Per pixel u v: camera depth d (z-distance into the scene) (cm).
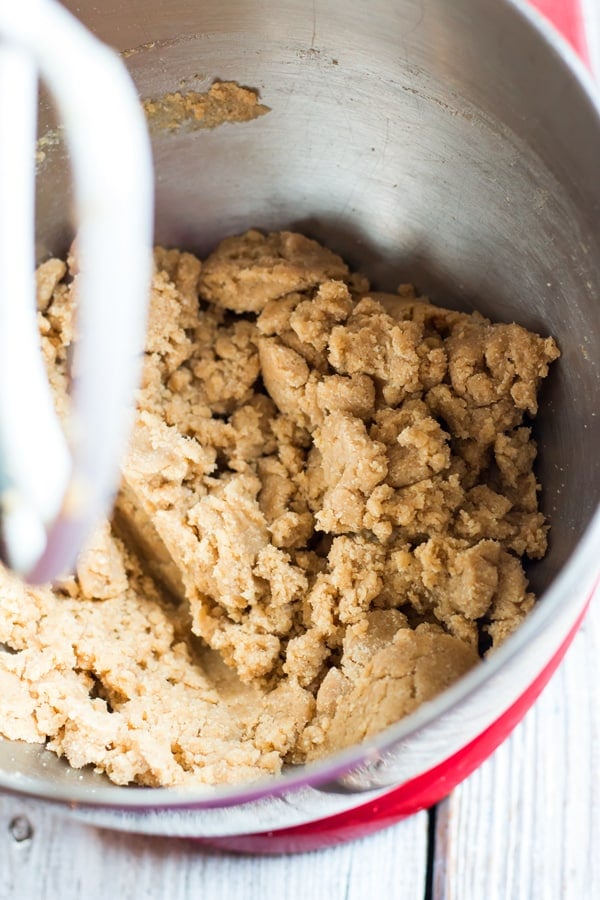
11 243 41
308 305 59
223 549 57
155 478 58
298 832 56
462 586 55
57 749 54
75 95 41
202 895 58
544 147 53
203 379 60
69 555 41
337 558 56
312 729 54
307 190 61
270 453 60
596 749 59
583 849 58
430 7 52
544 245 56
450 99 55
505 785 59
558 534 56
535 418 58
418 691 52
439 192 58
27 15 40
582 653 60
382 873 58
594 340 54
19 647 56
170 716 55
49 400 43
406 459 57
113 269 41
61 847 58
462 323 59
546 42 50
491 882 58
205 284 61
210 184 61
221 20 56
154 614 58
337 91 57
